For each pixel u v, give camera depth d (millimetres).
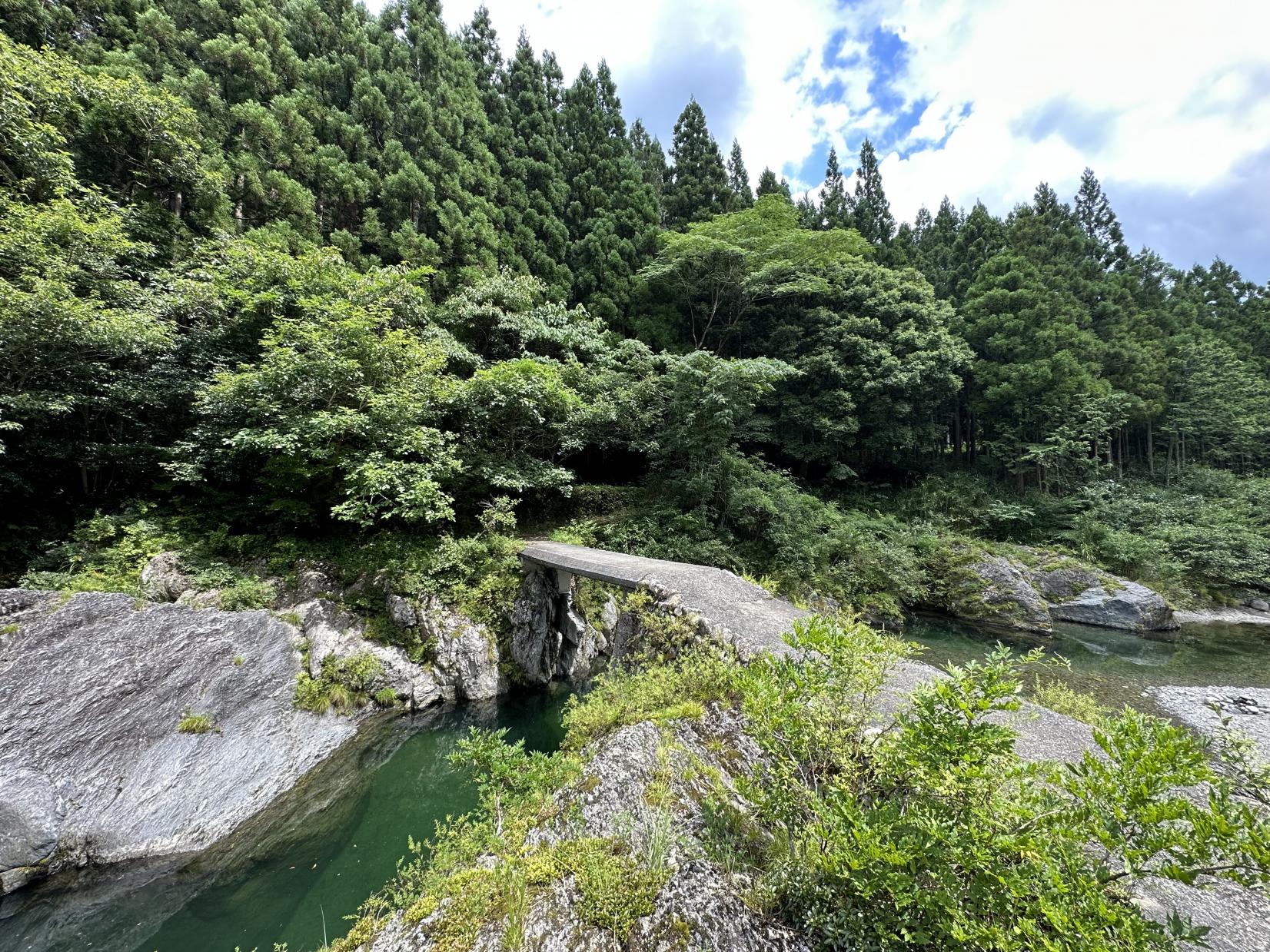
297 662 6645
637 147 31828
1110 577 13180
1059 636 11539
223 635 6125
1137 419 21672
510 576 8844
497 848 3004
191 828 4469
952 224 33062
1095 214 37031
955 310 22344
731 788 3004
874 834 1741
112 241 8539
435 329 12188
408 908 2682
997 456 19156
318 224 13625
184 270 10062
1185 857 1384
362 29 18484
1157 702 7867
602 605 10188
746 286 16484
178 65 13164
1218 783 1491
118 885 3998
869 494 17281
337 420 7871
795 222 17062
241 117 12648
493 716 7273
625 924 2168
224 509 8766
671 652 5156
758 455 14516
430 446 9070
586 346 13914
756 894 2238
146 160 10781
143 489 8938
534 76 24875
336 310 8750
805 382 16844
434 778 5820
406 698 7180
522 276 15469
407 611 7949
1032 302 19453
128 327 7492
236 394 7980
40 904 3803
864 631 2730
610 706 4395
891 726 2512
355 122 16125
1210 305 32281
